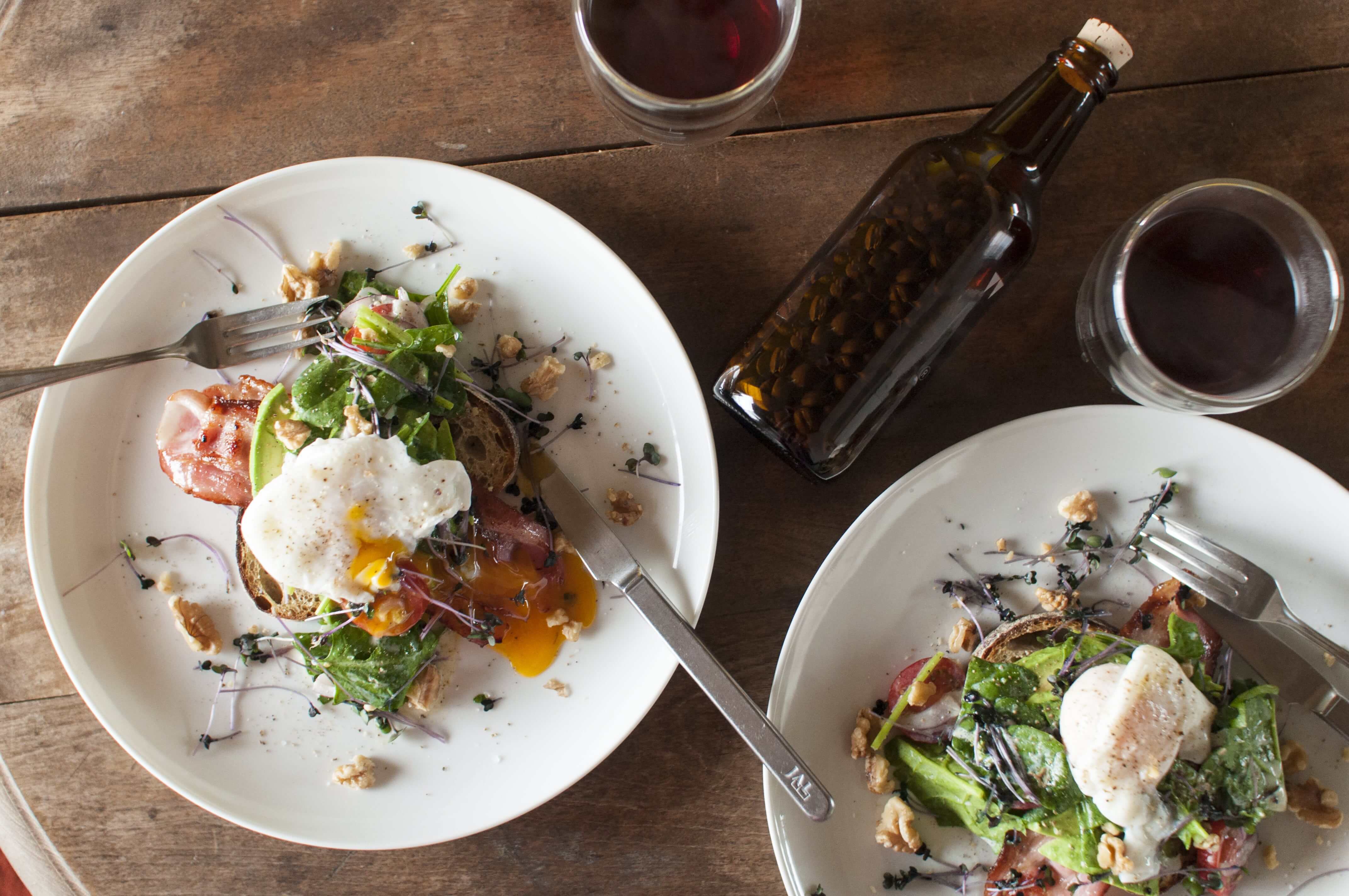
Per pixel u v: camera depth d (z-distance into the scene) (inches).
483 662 25.0
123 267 24.4
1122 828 23.3
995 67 25.7
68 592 24.7
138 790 25.5
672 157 25.7
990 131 23.2
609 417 25.0
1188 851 23.9
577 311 25.0
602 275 24.7
